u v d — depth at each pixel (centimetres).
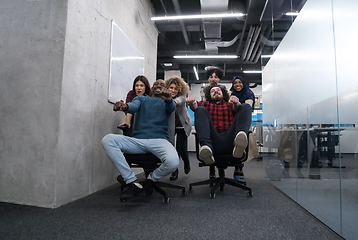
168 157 166
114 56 256
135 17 335
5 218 139
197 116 200
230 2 512
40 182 163
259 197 197
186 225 131
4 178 171
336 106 121
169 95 173
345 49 112
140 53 351
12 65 177
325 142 133
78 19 188
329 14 130
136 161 179
